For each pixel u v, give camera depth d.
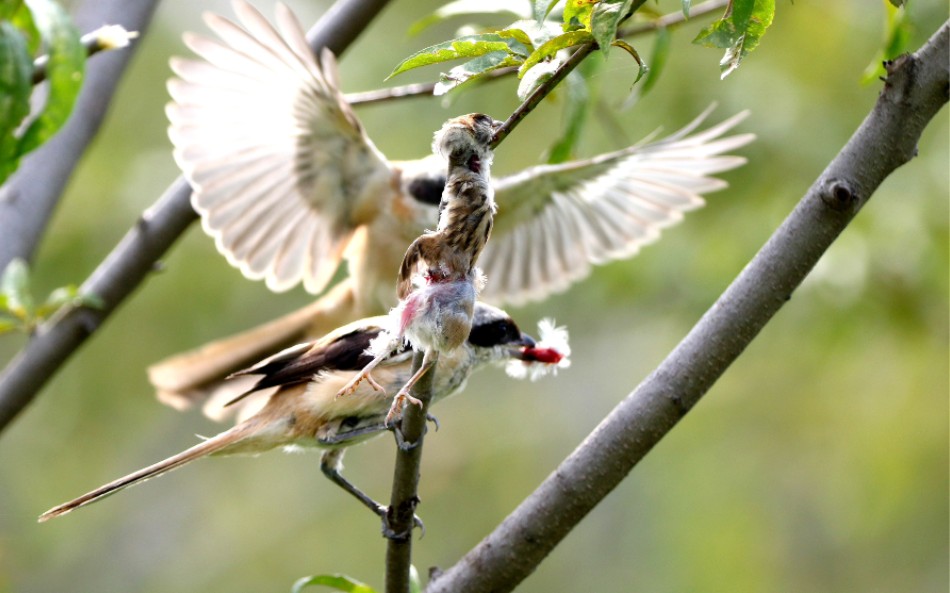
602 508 15.48
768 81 12.43
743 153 12.16
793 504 14.53
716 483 14.66
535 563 5.78
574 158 9.47
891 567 14.27
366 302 8.66
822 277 11.88
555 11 7.25
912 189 12.23
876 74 6.94
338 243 8.74
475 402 16.25
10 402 8.38
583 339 15.48
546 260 9.86
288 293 14.53
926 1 10.78
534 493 5.85
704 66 12.33
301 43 7.52
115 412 14.70
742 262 11.91
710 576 14.43
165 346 14.35
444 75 4.33
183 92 8.02
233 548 15.66
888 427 14.23
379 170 8.43
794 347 13.55
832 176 5.43
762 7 4.36
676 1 11.67
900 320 12.35
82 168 13.80
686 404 5.61
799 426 14.51
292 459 16.12
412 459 5.16
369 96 8.62
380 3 8.59
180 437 15.55
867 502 14.25
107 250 13.63
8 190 8.65
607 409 15.55
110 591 15.15
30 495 14.80
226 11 14.55
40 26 4.66
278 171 8.48
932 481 14.15
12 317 7.77
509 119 4.46
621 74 12.19
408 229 8.42
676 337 14.16
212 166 8.33
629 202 9.75
